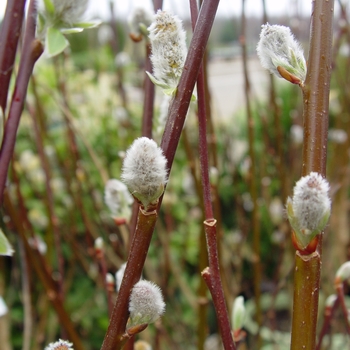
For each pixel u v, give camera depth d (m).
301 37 0.79
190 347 0.83
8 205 0.45
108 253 0.76
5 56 0.30
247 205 1.10
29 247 0.47
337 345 0.73
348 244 0.83
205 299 0.53
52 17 0.29
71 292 0.96
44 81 1.14
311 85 0.25
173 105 0.24
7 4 0.29
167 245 0.71
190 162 0.50
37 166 1.00
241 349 0.51
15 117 0.29
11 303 0.89
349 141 0.75
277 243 0.95
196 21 0.26
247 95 0.58
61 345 0.25
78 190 0.67
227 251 0.85
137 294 0.24
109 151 1.12
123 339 0.25
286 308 0.96
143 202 0.23
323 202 0.22
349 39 0.72
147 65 0.36
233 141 1.19
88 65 1.62
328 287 0.74
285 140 1.08
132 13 0.37
